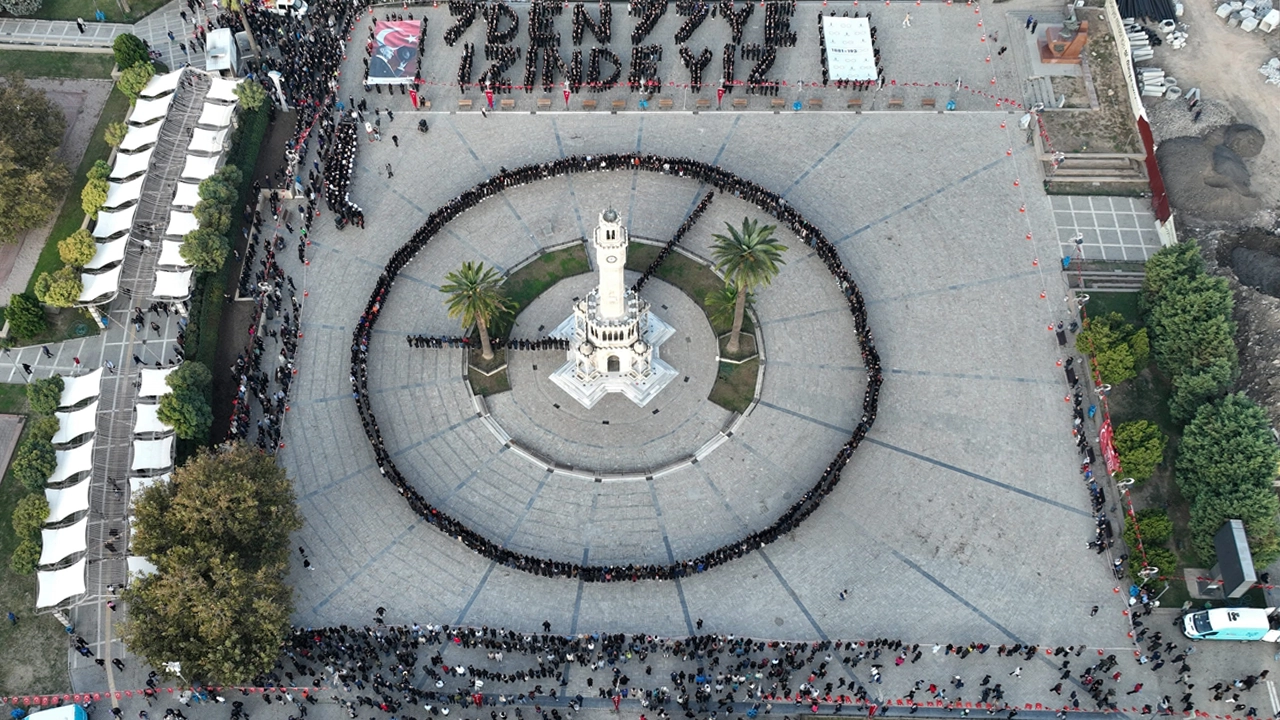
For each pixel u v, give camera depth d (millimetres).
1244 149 145875
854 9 166750
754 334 129000
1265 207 140000
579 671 102562
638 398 123875
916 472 117125
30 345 126750
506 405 123500
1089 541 111500
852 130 150875
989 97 154500
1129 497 114500
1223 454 109438
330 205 139375
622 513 114500
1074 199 142250
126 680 102188
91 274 128375
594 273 135125
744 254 117000
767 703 100562
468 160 148125
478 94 156250
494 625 105938
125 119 150875
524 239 138750
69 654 103875
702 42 162500
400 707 99625
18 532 107188
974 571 109562
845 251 137250
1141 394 122750
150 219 135000
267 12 164625
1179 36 160500
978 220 140125
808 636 105062
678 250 137125
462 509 114812
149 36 164125
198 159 140000
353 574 109562
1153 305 127188
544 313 131375
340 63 160500
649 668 102375
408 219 141125
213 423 120375
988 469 117250
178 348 123625
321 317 130500
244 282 132625
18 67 158375
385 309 131250
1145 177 144250
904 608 107000
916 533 112500
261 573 98438
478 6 166375
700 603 107500
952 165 146375
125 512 109188
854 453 118500
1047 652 103875
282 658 103188
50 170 136250
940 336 128625
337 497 115375
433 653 103750
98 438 114000
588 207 142000
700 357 127500
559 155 148375
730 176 140875
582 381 125000
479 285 118812
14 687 101750
